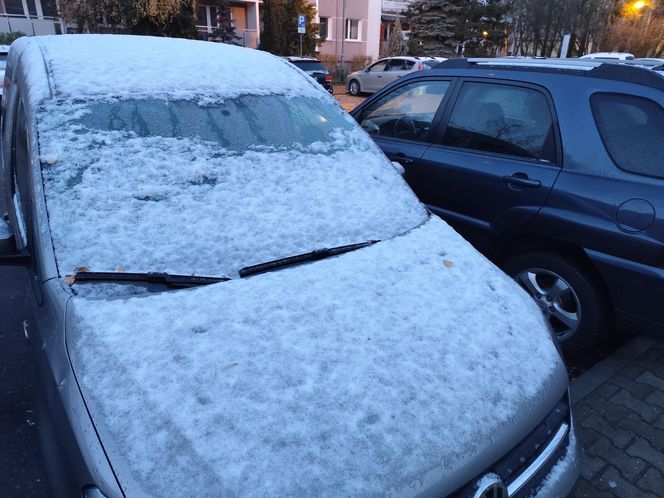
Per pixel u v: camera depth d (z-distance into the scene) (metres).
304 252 2.01
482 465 1.42
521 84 3.32
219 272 1.84
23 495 2.09
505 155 3.34
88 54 2.43
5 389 2.68
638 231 2.65
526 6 26.69
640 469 2.42
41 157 1.93
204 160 2.15
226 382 1.41
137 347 1.47
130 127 2.13
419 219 2.43
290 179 2.28
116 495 1.19
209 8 24.86
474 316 1.83
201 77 2.51
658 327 2.71
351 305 1.75
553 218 2.99
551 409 1.69
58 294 1.65
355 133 2.76
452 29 27.25
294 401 1.39
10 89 2.82
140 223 1.88
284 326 1.62
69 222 1.81
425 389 1.51
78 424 1.32
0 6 21.83
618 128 2.84
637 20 23.83
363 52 29.16
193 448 1.25
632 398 2.90
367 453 1.32
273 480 1.22
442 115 3.79
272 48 23.95
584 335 3.04
